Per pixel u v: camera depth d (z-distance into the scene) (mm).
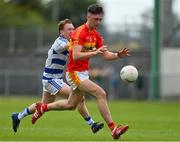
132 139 31969
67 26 34938
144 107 74562
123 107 74188
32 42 106625
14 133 35250
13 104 76562
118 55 30969
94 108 70688
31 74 102188
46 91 35438
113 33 102875
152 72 94312
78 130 39250
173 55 100438
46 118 53000
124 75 31328
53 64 34969
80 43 30594
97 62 101250
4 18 135500
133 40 102875
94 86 30953
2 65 107188
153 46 94312
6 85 102750
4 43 107438
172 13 100875
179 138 32875
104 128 40781
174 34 100750
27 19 146125
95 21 30781
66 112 61062
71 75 31266
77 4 146000
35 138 31938
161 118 55219
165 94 96375
